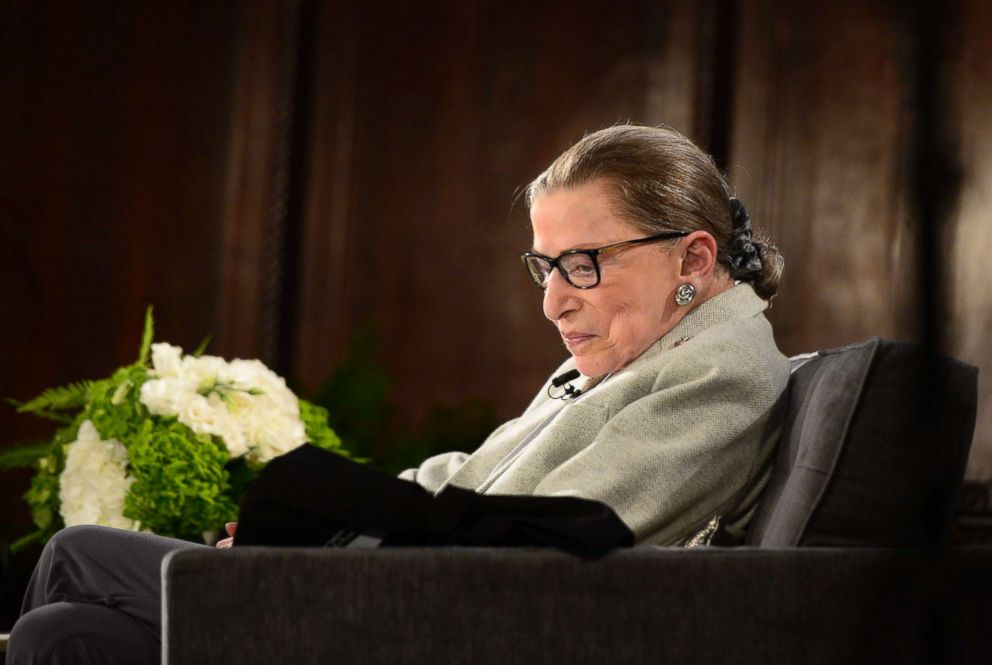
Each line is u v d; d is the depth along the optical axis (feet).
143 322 54.39
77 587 22.26
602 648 16.78
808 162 51.70
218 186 55.06
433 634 16.56
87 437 28.94
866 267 50.78
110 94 55.16
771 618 17.10
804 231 51.52
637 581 16.90
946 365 19.54
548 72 54.85
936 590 17.37
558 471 20.44
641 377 21.40
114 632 19.92
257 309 54.65
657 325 22.40
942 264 16.56
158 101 55.31
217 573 16.35
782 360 22.40
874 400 19.49
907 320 17.80
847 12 51.90
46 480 30.63
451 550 16.78
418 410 54.19
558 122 54.60
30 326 53.98
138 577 22.04
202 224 54.95
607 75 54.39
